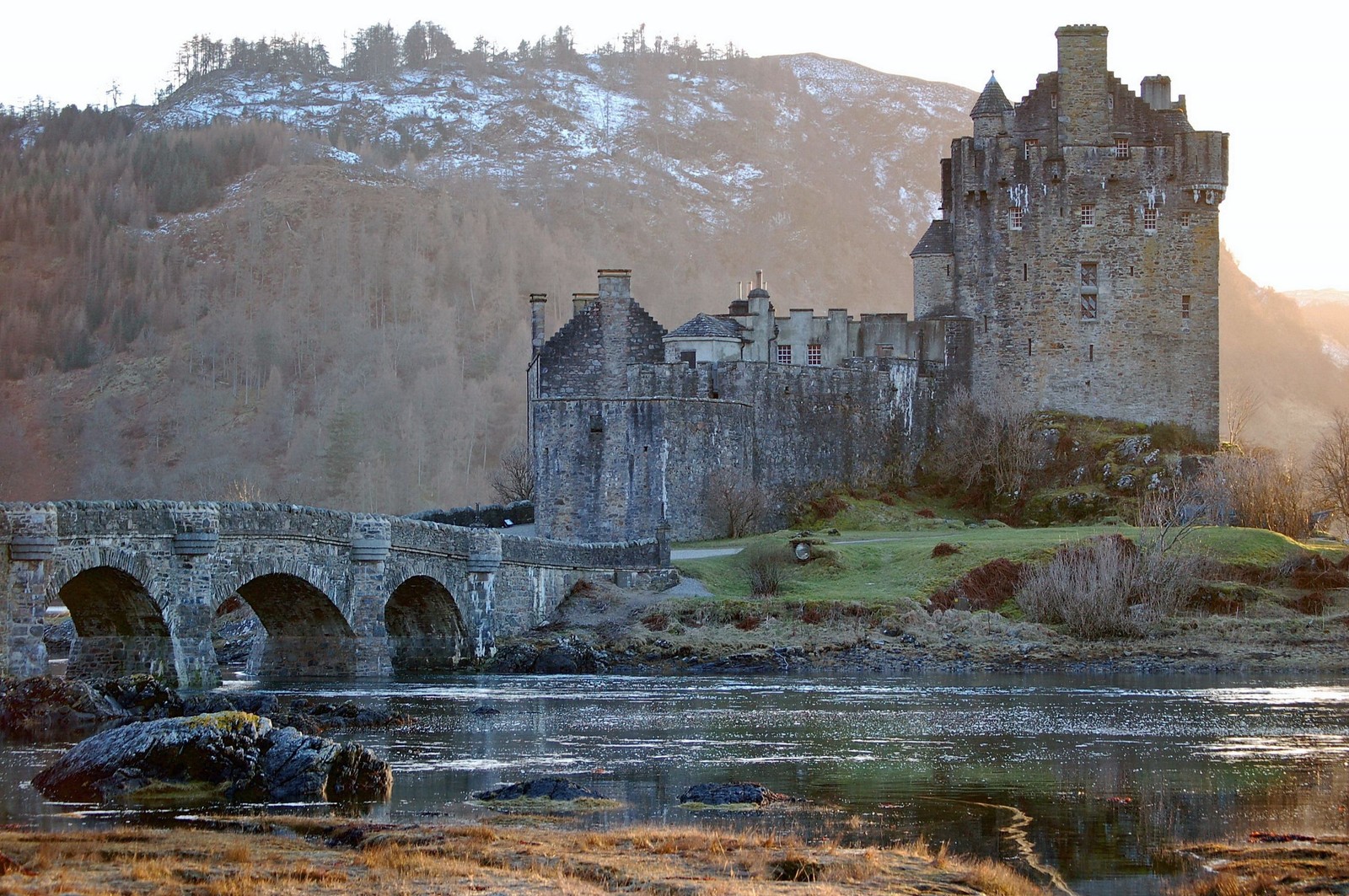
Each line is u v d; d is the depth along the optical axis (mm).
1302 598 101188
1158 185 147125
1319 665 88375
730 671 89000
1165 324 147125
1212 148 147125
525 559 95438
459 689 76812
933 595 102125
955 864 37500
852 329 146875
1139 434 141375
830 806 45562
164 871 33750
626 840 38344
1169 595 98250
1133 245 147000
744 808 44688
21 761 49594
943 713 67312
